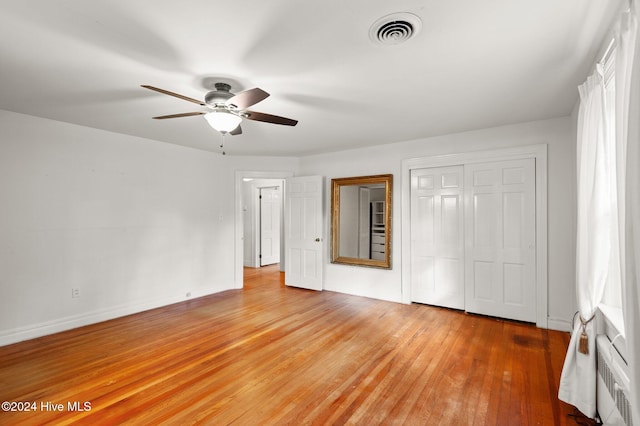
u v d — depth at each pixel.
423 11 1.55
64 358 2.72
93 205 3.65
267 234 7.56
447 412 2.00
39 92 2.56
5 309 3.03
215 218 5.01
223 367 2.57
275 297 4.71
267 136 4.01
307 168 5.32
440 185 4.08
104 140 3.74
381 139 4.19
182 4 1.49
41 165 3.26
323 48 1.89
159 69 2.16
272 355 2.78
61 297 3.39
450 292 4.03
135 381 2.35
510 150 3.55
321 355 2.78
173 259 4.45
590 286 1.95
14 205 3.09
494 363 2.62
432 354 2.79
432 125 3.55
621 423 1.58
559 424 1.89
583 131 2.12
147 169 4.15
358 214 4.79
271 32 1.72
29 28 1.68
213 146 4.60
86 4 1.48
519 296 3.56
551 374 2.44
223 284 5.10
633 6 1.23
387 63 2.09
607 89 1.85
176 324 3.57
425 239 4.20
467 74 2.26
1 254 3.01
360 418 1.94
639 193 1.11
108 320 3.72
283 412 2.00
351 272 4.84
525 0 1.47
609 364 1.70
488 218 3.73
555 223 3.35
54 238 3.35
